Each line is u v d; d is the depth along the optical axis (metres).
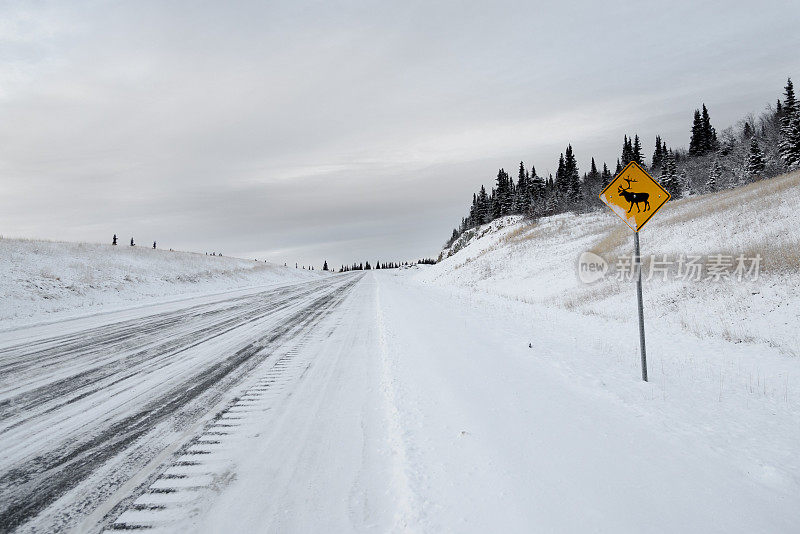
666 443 3.76
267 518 2.97
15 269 19.03
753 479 3.14
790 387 5.59
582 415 4.42
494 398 4.95
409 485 3.21
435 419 4.44
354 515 2.98
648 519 2.65
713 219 17.84
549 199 59.69
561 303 15.34
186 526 2.90
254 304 19.56
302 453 3.98
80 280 21.19
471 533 2.61
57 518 3.04
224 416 5.03
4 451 4.17
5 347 9.62
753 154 44.69
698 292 11.55
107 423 4.88
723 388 5.55
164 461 3.89
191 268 34.62
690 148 82.56
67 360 8.19
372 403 5.29
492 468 3.36
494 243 41.97
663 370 6.53
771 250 11.95
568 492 2.97
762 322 8.99
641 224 5.89
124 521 2.98
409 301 18.00
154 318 14.65
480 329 10.01
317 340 9.99
